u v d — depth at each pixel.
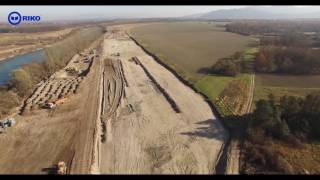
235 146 37.19
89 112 48.19
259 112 40.62
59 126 43.38
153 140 39.41
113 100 54.25
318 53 76.44
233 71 70.19
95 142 38.69
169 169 33.19
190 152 36.44
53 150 37.00
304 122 39.09
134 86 62.22
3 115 47.69
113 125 43.97
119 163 34.38
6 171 32.97
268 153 34.50
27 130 42.34
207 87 60.12
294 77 69.69
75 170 32.72
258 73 72.88
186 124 43.97
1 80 71.88
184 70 74.88
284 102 42.78
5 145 38.47
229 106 49.91
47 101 52.97
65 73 74.44
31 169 33.25
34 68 69.81
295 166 32.94
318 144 37.00
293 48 81.56
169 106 51.03
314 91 58.41
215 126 43.25
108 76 70.31
